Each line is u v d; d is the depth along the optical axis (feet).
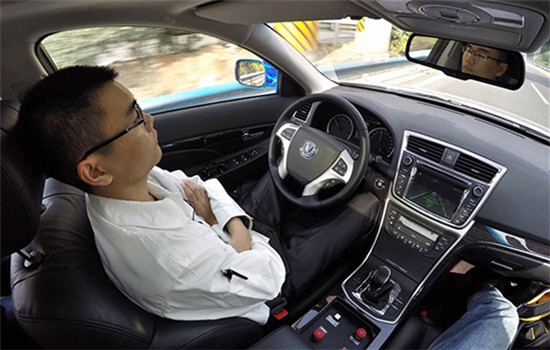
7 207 1.94
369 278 4.58
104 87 2.04
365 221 4.88
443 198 4.54
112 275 2.49
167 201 2.63
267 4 3.10
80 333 2.11
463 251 4.56
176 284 2.45
